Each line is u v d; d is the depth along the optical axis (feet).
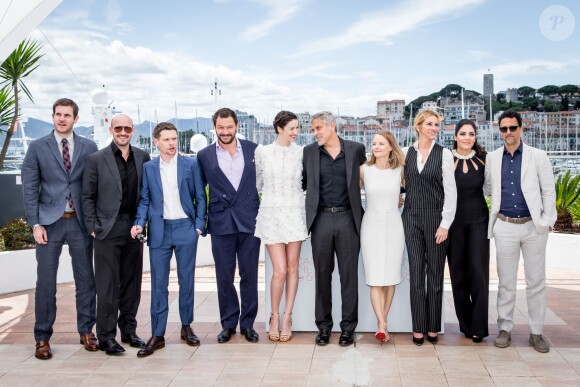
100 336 14.23
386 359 13.56
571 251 23.99
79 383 12.38
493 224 14.28
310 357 13.80
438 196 14.19
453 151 14.62
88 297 14.57
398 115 406.41
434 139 14.33
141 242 14.56
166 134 14.07
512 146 13.87
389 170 14.38
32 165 13.87
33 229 13.91
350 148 14.40
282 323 15.51
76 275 14.47
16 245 23.09
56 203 13.96
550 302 18.69
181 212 14.46
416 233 14.35
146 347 14.12
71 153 14.16
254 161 14.85
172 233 14.40
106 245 13.91
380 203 14.38
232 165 14.74
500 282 14.42
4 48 14.92
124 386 12.18
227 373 12.83
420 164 14.20
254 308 15.35
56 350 14.65
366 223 14.51
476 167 14.19
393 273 14.37
